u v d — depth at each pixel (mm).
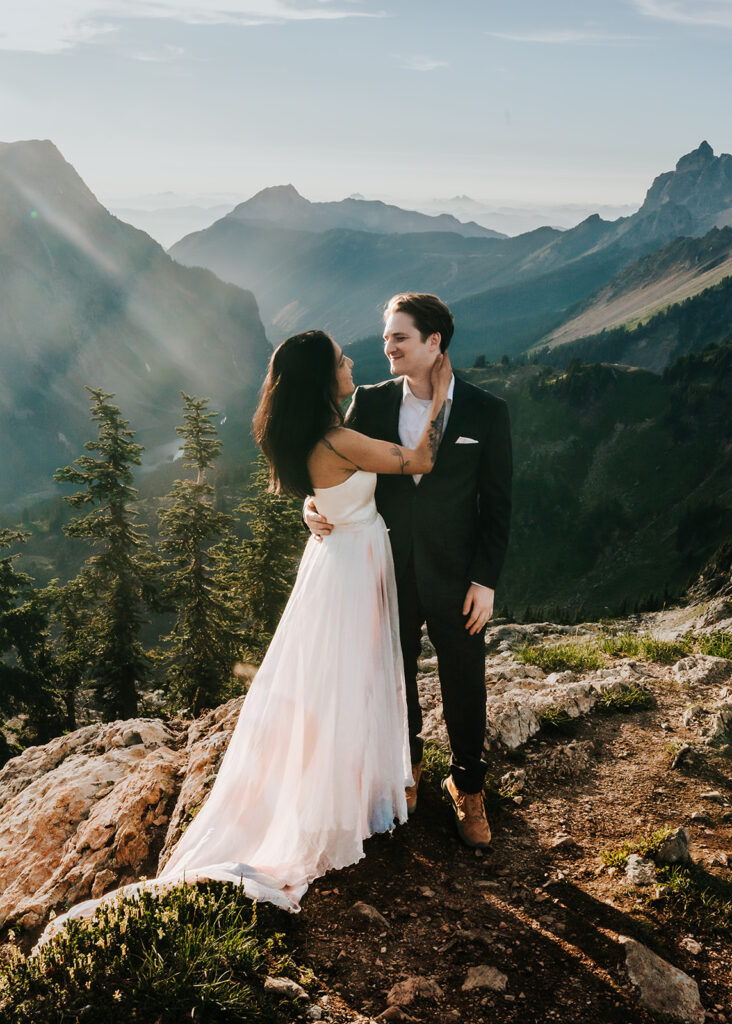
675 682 5762
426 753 4398
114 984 2422
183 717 7195
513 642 13875
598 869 3434
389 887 3297
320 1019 2486
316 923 3035
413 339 3146
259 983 2580
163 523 32125
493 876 3408
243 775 3518
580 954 2883
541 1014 2590
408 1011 2562
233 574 32562
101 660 32438
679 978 2732
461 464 3281
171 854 3709
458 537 3396
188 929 2625
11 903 4203
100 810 4695
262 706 3559
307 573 3506
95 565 32344
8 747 34969
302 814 3367
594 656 6699
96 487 31922
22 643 33469
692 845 3633
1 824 5250
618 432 185500
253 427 3320
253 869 3213
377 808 3596
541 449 187250
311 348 3141
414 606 3578
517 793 4117
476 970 2785
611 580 150750
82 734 7430
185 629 31719
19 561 146000
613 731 4867
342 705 3354
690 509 148375
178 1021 2324
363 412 3521
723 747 4590
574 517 170500
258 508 31953
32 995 2414
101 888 3979
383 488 3461
